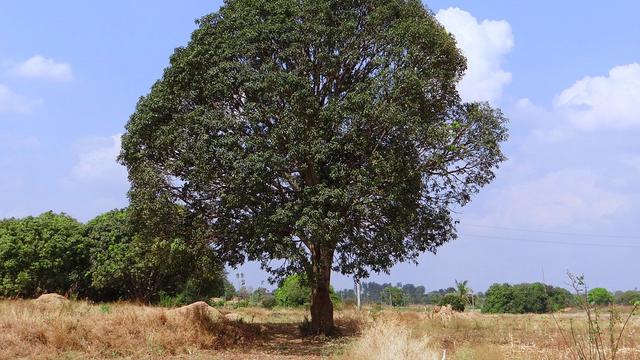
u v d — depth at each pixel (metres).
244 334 19.20
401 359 11.91
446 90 18.38
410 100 16.88
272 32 17.31
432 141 17.11
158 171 17.50
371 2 18.48
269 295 60.69
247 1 18.28
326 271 20.95
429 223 19.59
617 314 8.55
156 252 19.94
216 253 19.06
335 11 18.39
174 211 18.19
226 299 61.38
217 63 17.28
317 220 15.91
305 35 17.47
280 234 16.75
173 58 18.47
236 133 16.48
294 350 17.42
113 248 33.94
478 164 19.38
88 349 14.40
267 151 15.73
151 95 18.28
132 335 15.68
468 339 19.00
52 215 36.16
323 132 16.61
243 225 17.27
